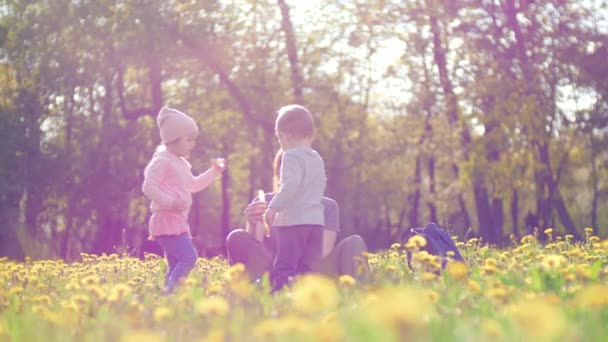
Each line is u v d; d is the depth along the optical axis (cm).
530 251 680
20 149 3338
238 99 3509
